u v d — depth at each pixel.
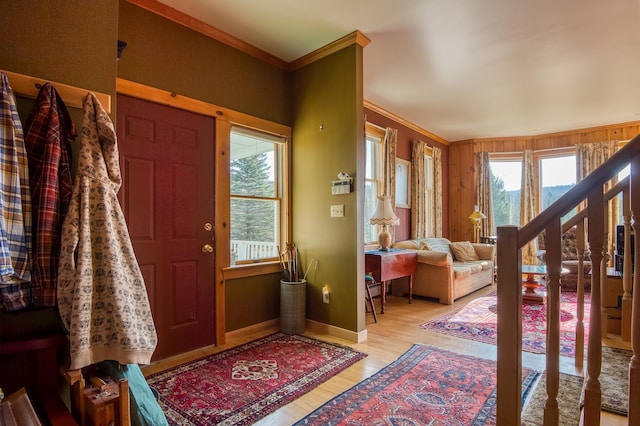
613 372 1.74
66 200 1.36
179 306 2.74
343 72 3.19
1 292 1.23
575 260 5.12
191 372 2.43
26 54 1.37
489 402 2.03
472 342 3.04
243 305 3.21
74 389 1.26
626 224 2.18
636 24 2.83
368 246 4.87
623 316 2.18
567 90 4.29
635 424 1.04
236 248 3.23
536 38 3.06
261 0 2.55
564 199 1.19
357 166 3.09
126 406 1.18
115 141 1.48
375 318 3.68
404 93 4.41
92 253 1.37
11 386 1.33
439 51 3.32
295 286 3.27
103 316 1.37
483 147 6.89
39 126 1.33
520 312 1.27
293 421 1.85
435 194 6.38
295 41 3.17
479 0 2.53
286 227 3.61
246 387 2.21
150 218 2.59
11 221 1.21
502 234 1.29
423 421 1.84
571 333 3.22
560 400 1.77
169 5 2.62
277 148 3.63
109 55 1.59
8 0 1.34
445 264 4.41
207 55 2.95
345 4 2.59
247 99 3.27
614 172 1.10
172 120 2.73
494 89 4.25
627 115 5.31
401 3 2.57
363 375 2.38
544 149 6.50
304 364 2.56
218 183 3.02
